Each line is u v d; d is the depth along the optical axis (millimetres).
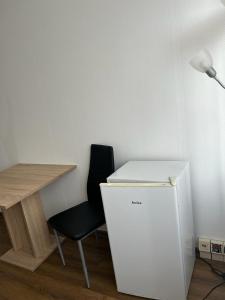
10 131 2758
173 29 1713
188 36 1683
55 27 2137
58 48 2180
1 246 2607
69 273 2092
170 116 1885
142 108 1969
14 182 2188
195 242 2072
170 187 1447
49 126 2480
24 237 2426
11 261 2330
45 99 2406
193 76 1731
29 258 2338
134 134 2064
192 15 1640
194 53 1692
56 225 1938
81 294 1863
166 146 1967
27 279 2086
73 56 2129
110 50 1959
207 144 1822
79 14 2002
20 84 2502
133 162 2027
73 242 2496
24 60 2393
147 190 1503
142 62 1869
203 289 1762
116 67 1975
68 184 2578
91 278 2002
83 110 2236
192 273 1903
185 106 1814
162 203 1493
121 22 1861
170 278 1642
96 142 2270
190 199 1896
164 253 1594
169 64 1783
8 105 2660
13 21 2320
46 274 2117
